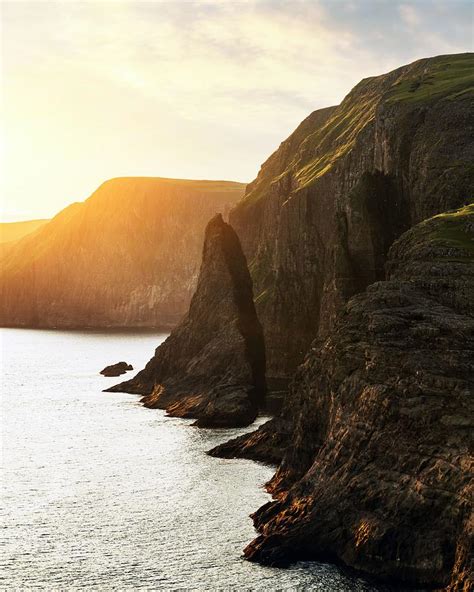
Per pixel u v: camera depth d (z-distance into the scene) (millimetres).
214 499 75812
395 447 59156
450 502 53312
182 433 113312
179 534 65625
